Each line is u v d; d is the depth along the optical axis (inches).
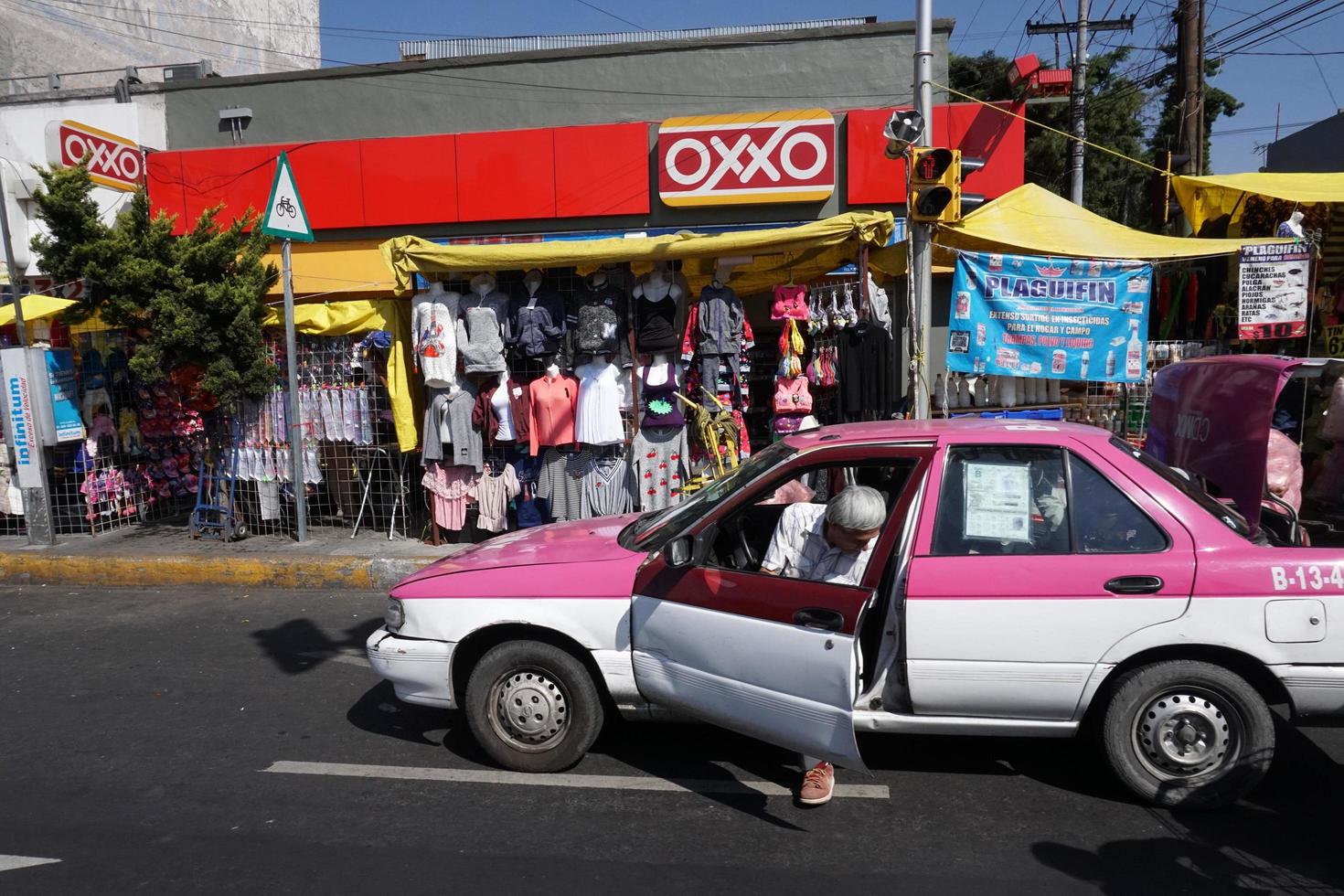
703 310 297.7
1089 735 161.9
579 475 319.6
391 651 168.1
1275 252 339.9
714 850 139.3
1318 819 146.1
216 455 362.3
